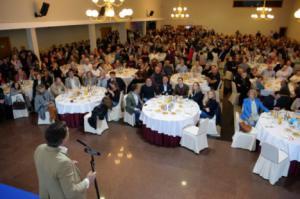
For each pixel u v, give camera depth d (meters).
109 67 9.77
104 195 3.94
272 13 20.08
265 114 5.36
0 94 6.93
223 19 21.97
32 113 7.54
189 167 4.70
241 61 10.53
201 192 4.01
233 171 4.56
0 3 7.88
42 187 2.11
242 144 5.31
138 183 4.23
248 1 20.58
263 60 11.12
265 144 4.09
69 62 11.09
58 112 6.48
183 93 7.02
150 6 19.73
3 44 12.27
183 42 15.76
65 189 1.96
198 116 5.75
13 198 3.57
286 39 17.64
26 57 9.86
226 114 7.42
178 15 19.33
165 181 4.29
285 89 6.80
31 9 9.06
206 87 7.80
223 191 4.03
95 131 6.09
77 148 5.43
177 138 5.41
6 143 5.71
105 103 6.01
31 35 9.50
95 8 12.80
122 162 4.89
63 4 10.47
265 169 4.27
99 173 4.52
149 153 5.21
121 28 17.17
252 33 21.31
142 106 6.39
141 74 8.77
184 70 9.66
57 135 1.96
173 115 5.45
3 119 7.10
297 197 3.90
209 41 16.34
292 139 4.26
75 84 7.77
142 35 19.83
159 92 7.22
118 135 6.05
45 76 8.01
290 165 4.35
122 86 7.93
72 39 16.77
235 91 8.10
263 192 4.01
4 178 4.42
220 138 5.89
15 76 8.22
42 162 2.00
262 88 7.41
